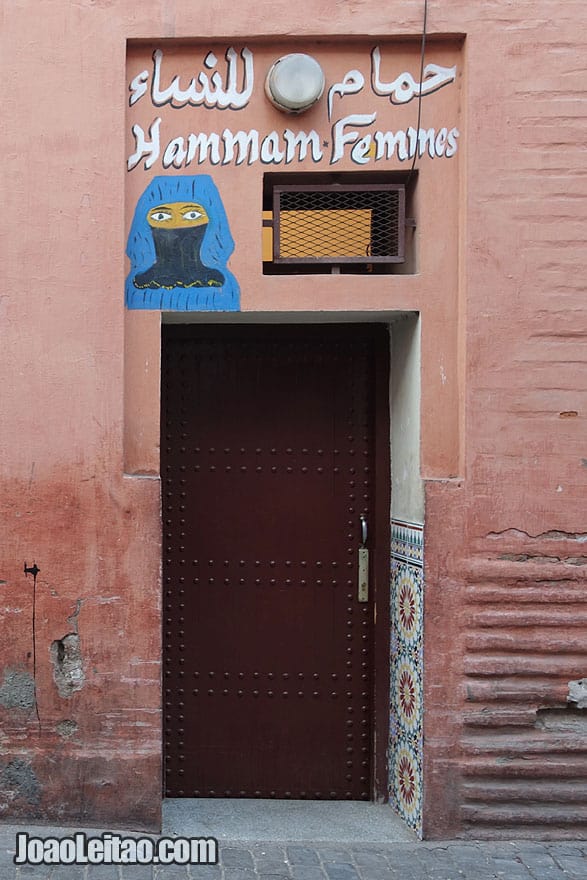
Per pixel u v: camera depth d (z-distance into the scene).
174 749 4.76
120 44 4.20
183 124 4.27
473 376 4.19
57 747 4.19
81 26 4.19
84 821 4.18
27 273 4.19
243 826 4.37
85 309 4.20
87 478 4.20
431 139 4.26
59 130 4.19
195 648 4.77
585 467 4.21
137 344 4.26
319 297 4.24
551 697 4.18
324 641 4.79
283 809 4.61
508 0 4.18
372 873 3.87
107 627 4.19
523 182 4.19
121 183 4.20
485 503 4.20
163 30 4.18
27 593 4.19
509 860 4.00
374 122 4.27
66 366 4.20
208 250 4.26
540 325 4.19
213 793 4.76
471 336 4.18
